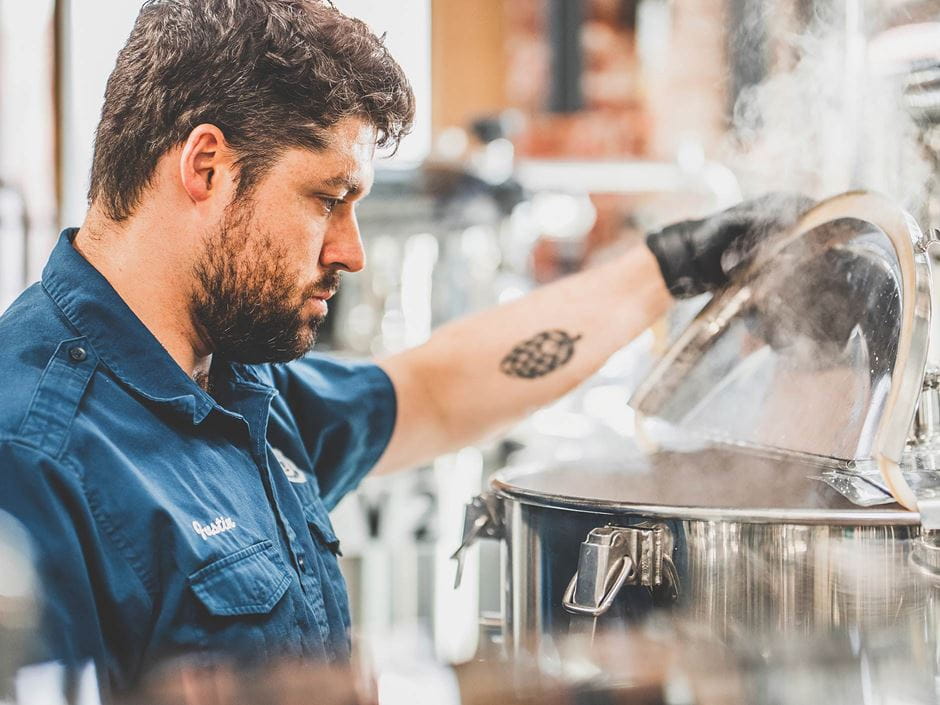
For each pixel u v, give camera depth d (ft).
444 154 10.96
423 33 13.20
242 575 3.41
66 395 3.31
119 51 3.63
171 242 3.54
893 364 3.21
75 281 3.52
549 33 12.90
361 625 6.73
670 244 4.62
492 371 4.72
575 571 3.41
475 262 10.63
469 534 3.97
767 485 3.89
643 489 4.10
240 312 3.59
